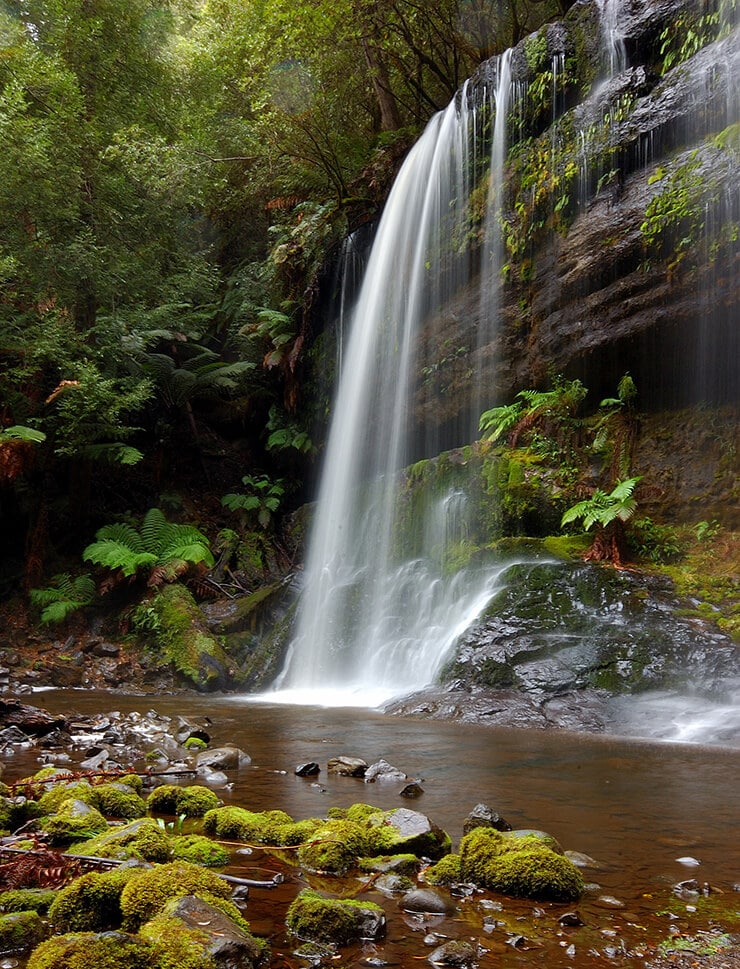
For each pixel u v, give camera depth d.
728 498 10.68
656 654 7.86
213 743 5.89
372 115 20.00
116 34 19.92
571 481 11.61
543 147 12.98
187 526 15.58
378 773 4.51
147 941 1.76
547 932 2.11
